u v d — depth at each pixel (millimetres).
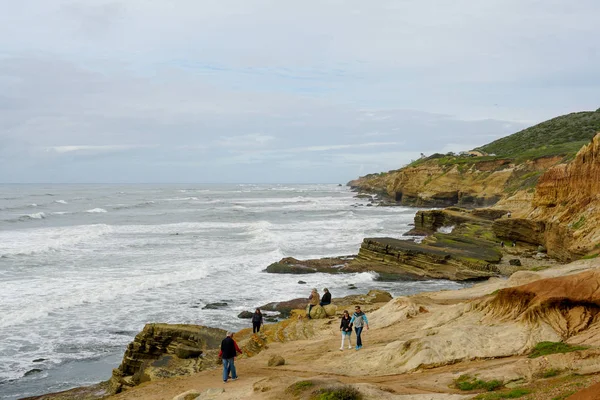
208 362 19125
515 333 14000
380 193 146250
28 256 43094
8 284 32781
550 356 10664
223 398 11328
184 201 131375
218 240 54906
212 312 28453
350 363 15328
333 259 42406
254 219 81250
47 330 25094
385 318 21750
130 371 20750
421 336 15930
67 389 19344
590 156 39688
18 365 21188
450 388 10578
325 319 24156
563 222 39281
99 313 27844
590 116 125750
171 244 51781
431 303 23797
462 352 13539
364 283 36031
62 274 36219
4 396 18656
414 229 62188
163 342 21484
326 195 181000
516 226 45688
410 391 10469
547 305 14438
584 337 12664
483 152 130125
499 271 36438
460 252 40500
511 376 10320
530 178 78875
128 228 65562
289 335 22219
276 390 10703
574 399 6656
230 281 35875
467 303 18641
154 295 31703
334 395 9633
